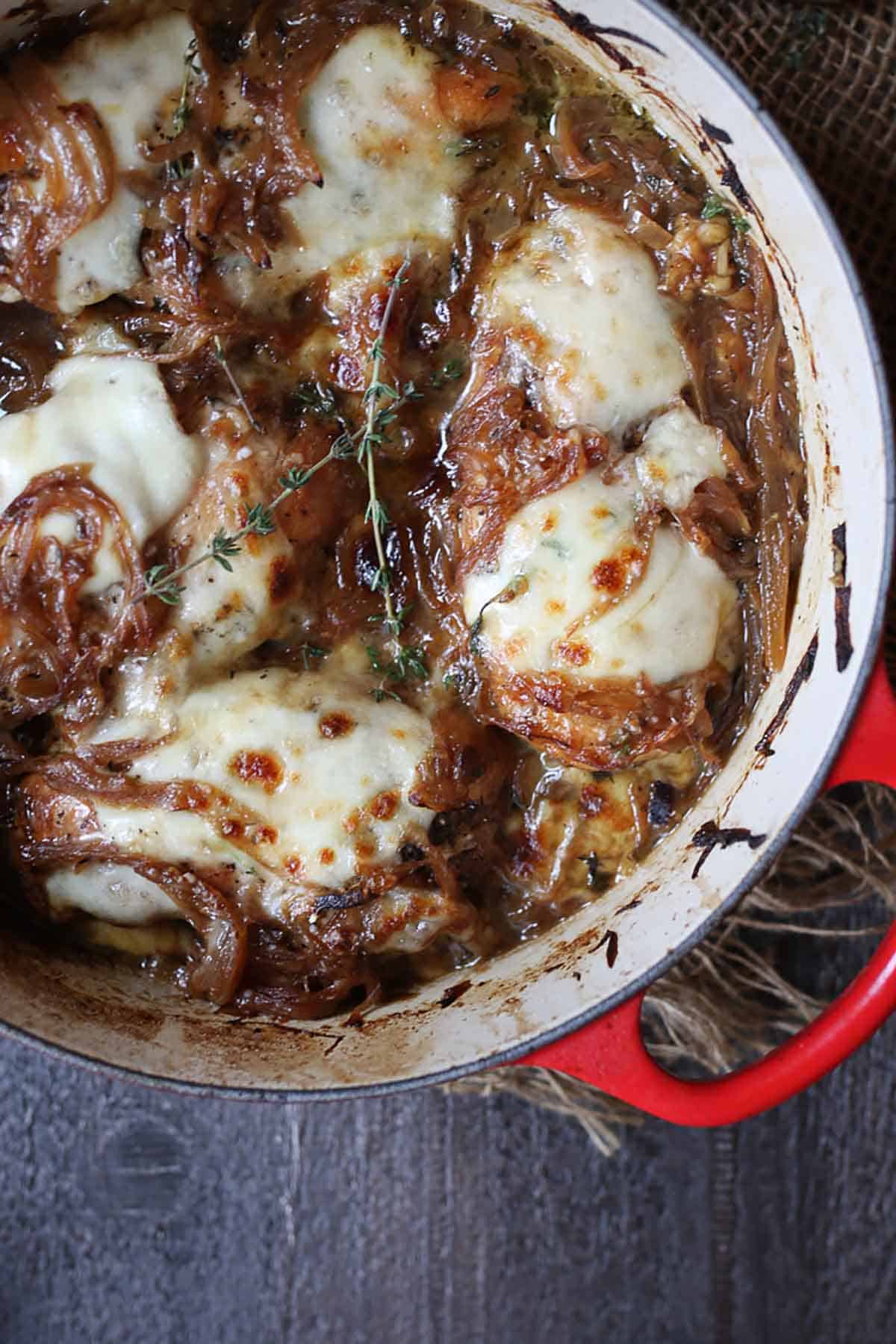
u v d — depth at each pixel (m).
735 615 0.50
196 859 0.49
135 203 0.48
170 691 0.48
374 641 0.50
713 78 0.46
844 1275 0.60
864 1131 0.60
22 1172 0.60
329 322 0.49
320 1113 0.61
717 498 0.49
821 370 0.48
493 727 0.51
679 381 0.49
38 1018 0.49
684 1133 0.60
